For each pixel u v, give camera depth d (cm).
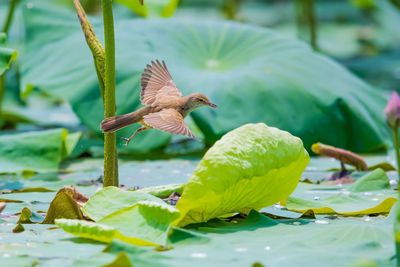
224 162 676
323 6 3616
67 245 625
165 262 565
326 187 932
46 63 1338
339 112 1281
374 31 3084
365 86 1391
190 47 1347
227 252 597
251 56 1352
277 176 709
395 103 621
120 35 1331
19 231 679
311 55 1373
